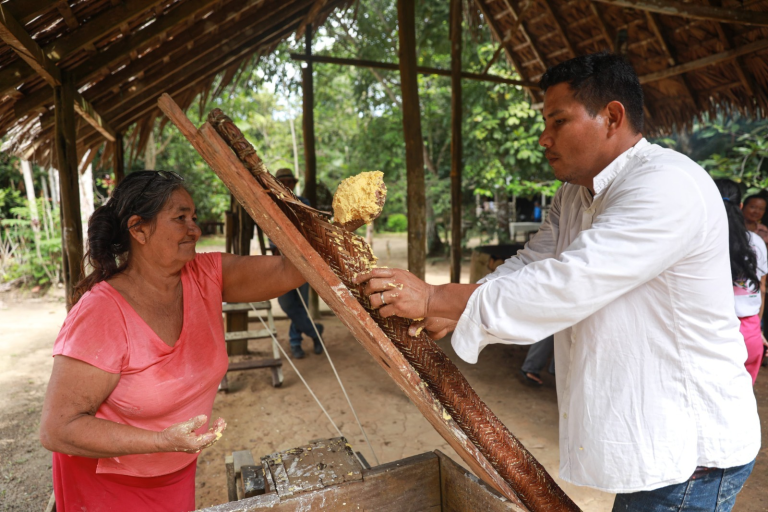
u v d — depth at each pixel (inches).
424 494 60.1
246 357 209.8
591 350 54.9
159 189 56.2
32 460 132.5
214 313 63.7
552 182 457.7
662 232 47.7
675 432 52.1
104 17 109.0
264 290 65.6
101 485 57.9
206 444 47.1
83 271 59.1
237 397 169.9
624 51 196.4
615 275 47.6
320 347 212.4
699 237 48.9
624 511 58.5
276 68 419.2
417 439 139.7
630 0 145.3
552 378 183.3
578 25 228.2
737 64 195.8
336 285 45.3
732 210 112.7
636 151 55.2
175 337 59.6
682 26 199.3
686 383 51.8
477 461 48.4
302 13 220.7
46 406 51.4
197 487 118.5
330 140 858.1
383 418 152.9
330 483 55.9
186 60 177.3
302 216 50.4
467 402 53.1
